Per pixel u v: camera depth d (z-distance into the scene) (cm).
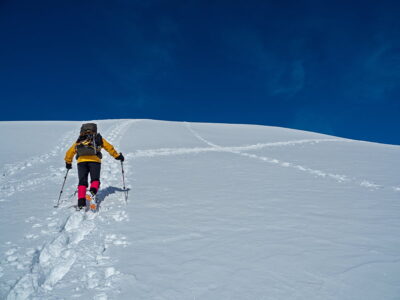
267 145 1984
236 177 846
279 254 333
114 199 601
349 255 331
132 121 3203
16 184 805
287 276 283
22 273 299
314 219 464
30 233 411
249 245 360
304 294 252
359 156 1445
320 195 635
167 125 3072
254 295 252
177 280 279
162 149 1581
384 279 276
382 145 2302
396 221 458
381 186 764
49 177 906
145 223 448
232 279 279
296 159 1294
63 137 1981
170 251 346
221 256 330
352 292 254
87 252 346
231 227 426
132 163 1134
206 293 256
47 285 281
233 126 3434
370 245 360
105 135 2123
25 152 1449
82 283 279
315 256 328
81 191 509
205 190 676
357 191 686
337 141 2433
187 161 1180
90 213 508
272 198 602
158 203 563
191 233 404
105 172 959
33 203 582
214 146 1839
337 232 405
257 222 448
